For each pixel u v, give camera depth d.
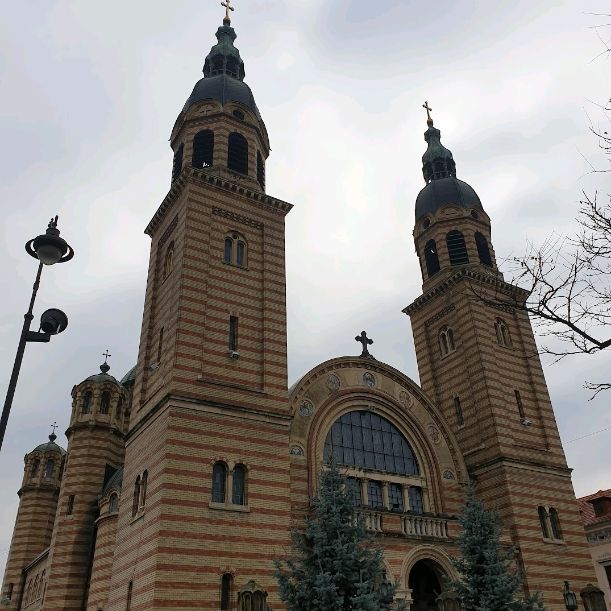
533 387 48.25
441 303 51.12
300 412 38.47
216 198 40.72
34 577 60.41
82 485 50.78
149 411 34.59
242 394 35.03
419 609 37.75
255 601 27.44
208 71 52.12
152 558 29.00
